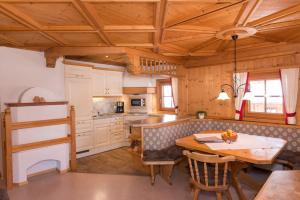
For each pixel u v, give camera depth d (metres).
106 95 5.40
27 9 2.07
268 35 3.10
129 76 5.94
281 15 2.24
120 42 3.30
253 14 2.24
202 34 2.90
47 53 3.82
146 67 4.13
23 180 3.28
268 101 3.88
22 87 3.71
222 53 4.32
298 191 1.07
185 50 3.94
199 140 2.90
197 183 2.35
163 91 5.96
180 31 2.75
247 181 3.09
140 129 3.62
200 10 2.11
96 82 5.16
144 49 3.81
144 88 5.75
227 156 2.19
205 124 4.34
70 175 3.66
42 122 3.50
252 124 3.81
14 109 3.24
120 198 2.82
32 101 3.57
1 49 3.48
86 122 4.79
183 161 3.58
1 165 3.52
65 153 3.83
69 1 1.87
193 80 5.05
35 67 3.88
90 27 2.59
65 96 4.38
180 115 4.82
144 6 2.03
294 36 3.17
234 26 2.53
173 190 3.05
